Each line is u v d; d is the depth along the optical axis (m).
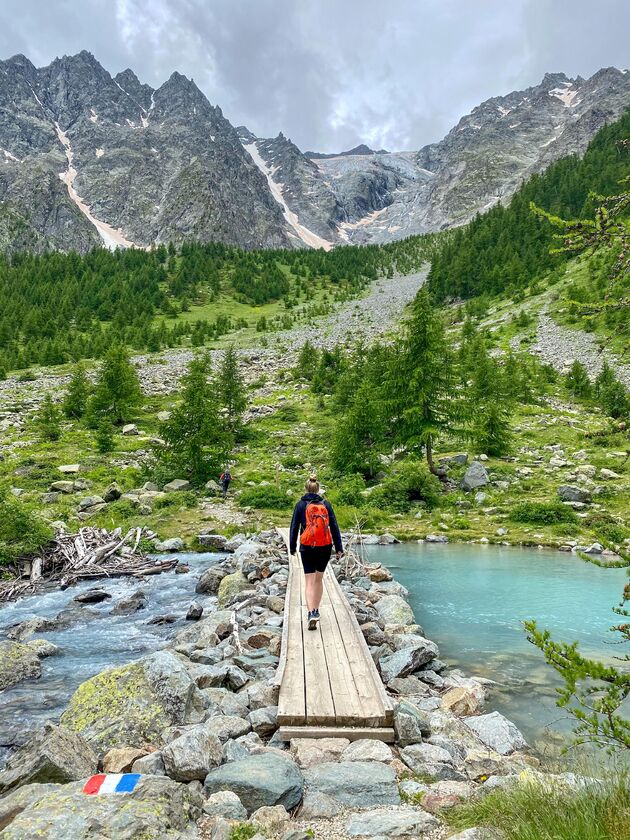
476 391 46.16
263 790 4.98
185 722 7.08
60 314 110.06
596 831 3.60
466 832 4.16
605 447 33.50
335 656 8.66
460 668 9.71
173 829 4.26
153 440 42.38
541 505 24.58
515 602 13.61
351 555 16.94
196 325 108.44
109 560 19.61
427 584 15.46
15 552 18.30
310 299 148.88
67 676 9.84
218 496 30.41
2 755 7.07
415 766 5.83
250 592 13.95
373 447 33.53
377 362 49.75
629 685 3.75
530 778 4.92
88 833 3.97
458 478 30.72
